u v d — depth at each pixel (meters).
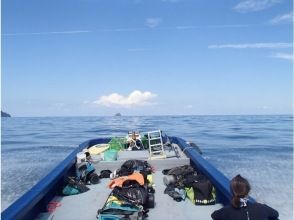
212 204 5.27
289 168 13.51
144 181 5.60
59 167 6.20
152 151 7.92
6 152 19.88
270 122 59.50
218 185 5.09
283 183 10.98
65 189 5.74
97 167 7.29
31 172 13.38
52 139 29.00
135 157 7.98
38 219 4.70
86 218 4.75
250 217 3.10
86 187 6.05
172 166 7.56
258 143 23.30
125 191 4.93
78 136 32.16
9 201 9.41
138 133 10.23
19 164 15.26
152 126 47.06
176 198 5.42
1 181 11.81
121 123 58.56
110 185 5.77
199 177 5.69
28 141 27.16
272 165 14.27
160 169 7.56
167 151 8.72
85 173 6.49
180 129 39.75
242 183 3.16
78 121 73.06
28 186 11.12
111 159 7.54
